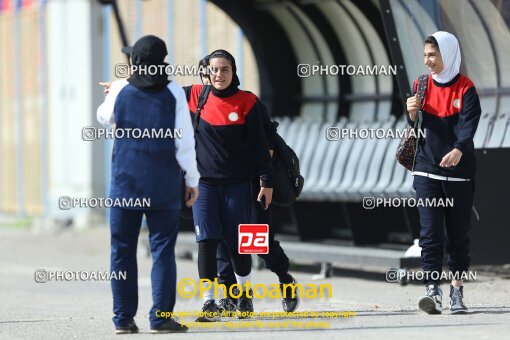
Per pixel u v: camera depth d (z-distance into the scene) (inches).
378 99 1660.9
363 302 1248.8
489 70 1374.3
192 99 1098.1
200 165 1086.4
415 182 1104.2
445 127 1080.8
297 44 1752.0
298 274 1590.8
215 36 2145.7
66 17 2691.9
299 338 950.4
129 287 997.2
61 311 1255.5
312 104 1761.8
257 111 1077.8
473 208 1314.0
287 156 1106.7
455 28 1342.3
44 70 2810.0
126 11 2468.0
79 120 2647.6
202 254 1082.7
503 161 1327.5
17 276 1686.8
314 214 1660.9
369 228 1567.4
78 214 2647.6
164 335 983.6
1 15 3048.7
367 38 1643.7
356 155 1587.1
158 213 986.1
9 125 3031.5
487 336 932.0
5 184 3061.0
